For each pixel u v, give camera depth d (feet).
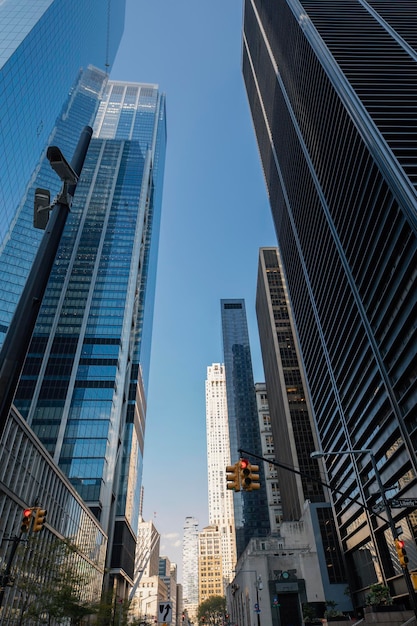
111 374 386.73
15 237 376.68
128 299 451.94
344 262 204.54
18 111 279.49
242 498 621.72
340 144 208.33
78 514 216.33
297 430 386.93
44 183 418.51
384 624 126.62
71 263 472.85
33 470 155.02
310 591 265.75
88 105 551.18
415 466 150.20
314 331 276.62
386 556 187.62
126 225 527.40
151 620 386.93
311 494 346.95
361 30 259.39
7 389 23.25
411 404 153.58
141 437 520.42
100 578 254.27
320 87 239.09
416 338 148.05
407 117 186.50
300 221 299.38
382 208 166.40
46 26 321.73
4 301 348.79
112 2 583.58
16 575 111.86
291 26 307.37
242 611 309.63
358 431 207.72
